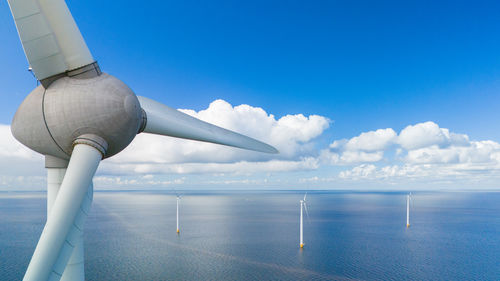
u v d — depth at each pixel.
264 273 63.91
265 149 16.84
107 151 10.54
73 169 9.48
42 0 9.38
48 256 8.94
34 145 10.34
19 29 9.19
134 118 10.49
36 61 9.57
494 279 60.44
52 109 9.56
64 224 9.19
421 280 59.75
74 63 9.91
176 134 14.07
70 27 9.83
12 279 60.62
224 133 15.32
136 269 66.06
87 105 9.61
